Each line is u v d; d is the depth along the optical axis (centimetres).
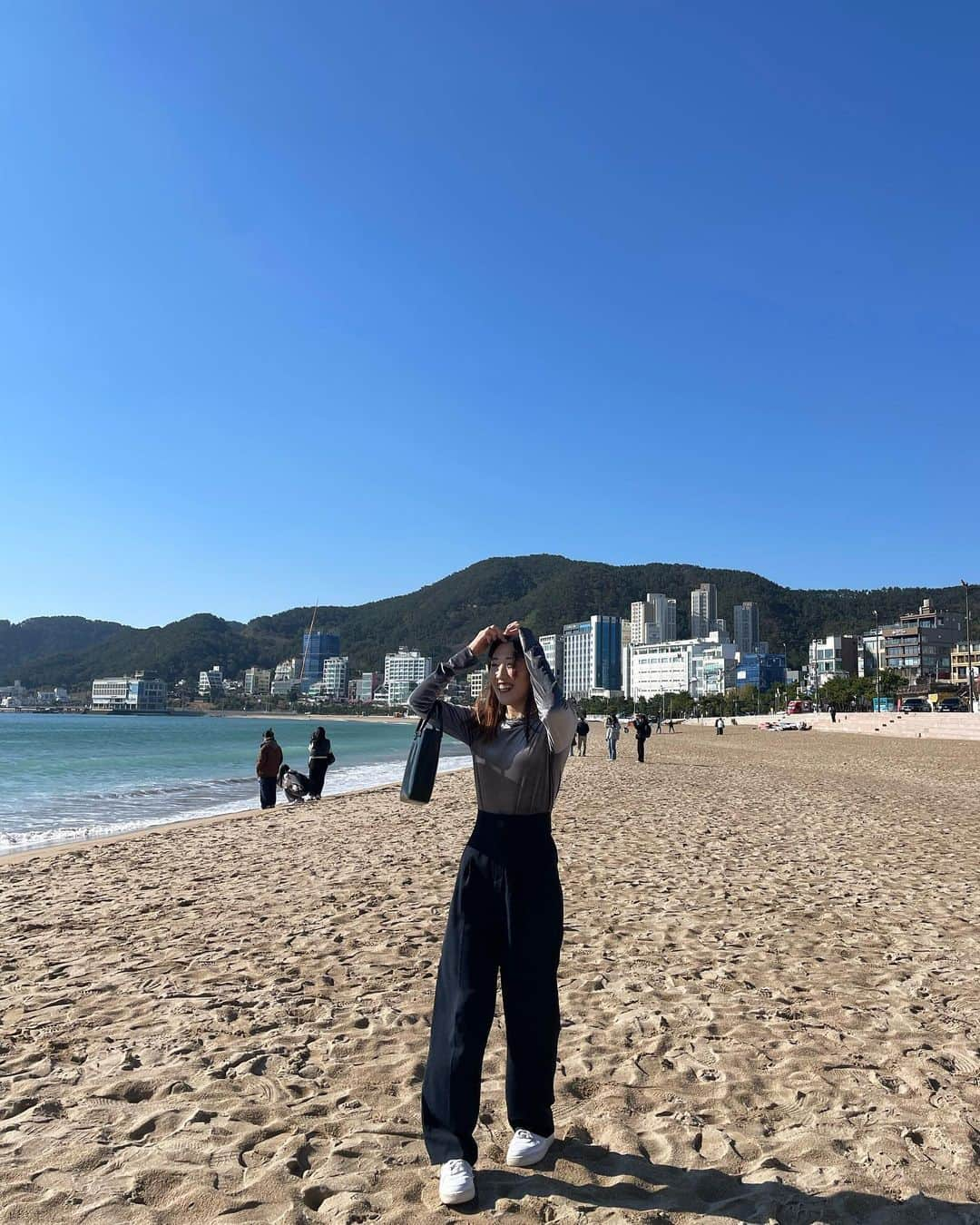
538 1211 265
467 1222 259
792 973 536
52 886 888
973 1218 262
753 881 861
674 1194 275
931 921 688
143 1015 456
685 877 880
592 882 844
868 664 17000
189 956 583
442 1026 288
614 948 593
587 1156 301
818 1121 326
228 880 899
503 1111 340
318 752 1973
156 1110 335
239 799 2255
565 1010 459
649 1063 383
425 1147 307
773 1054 395
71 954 597
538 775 289
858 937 631
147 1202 270
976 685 11669
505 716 301
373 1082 364
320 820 1495
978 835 1259
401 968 546
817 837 1219
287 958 573
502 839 290
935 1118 328
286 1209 265
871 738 6353
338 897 786
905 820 1441
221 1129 318
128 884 891
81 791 2466
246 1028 433
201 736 8806
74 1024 443
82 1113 334
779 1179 283
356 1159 297
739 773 2691
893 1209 266
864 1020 445
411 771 294
